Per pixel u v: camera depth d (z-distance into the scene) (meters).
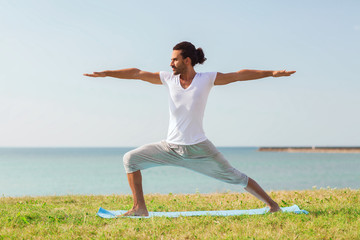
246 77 4.67
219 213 5.28
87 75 4.83
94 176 31.59
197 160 4.77
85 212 5.46
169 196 8.09
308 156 90.31
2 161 70.38
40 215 5.19
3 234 4.11
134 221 4.61
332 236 3.84
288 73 4.49
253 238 3.76
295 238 3.76
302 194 7.73
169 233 4.14
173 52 4.77
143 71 4.97
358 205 5.61
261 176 29.36
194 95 4.65
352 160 64.81
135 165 4.92
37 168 45.84
